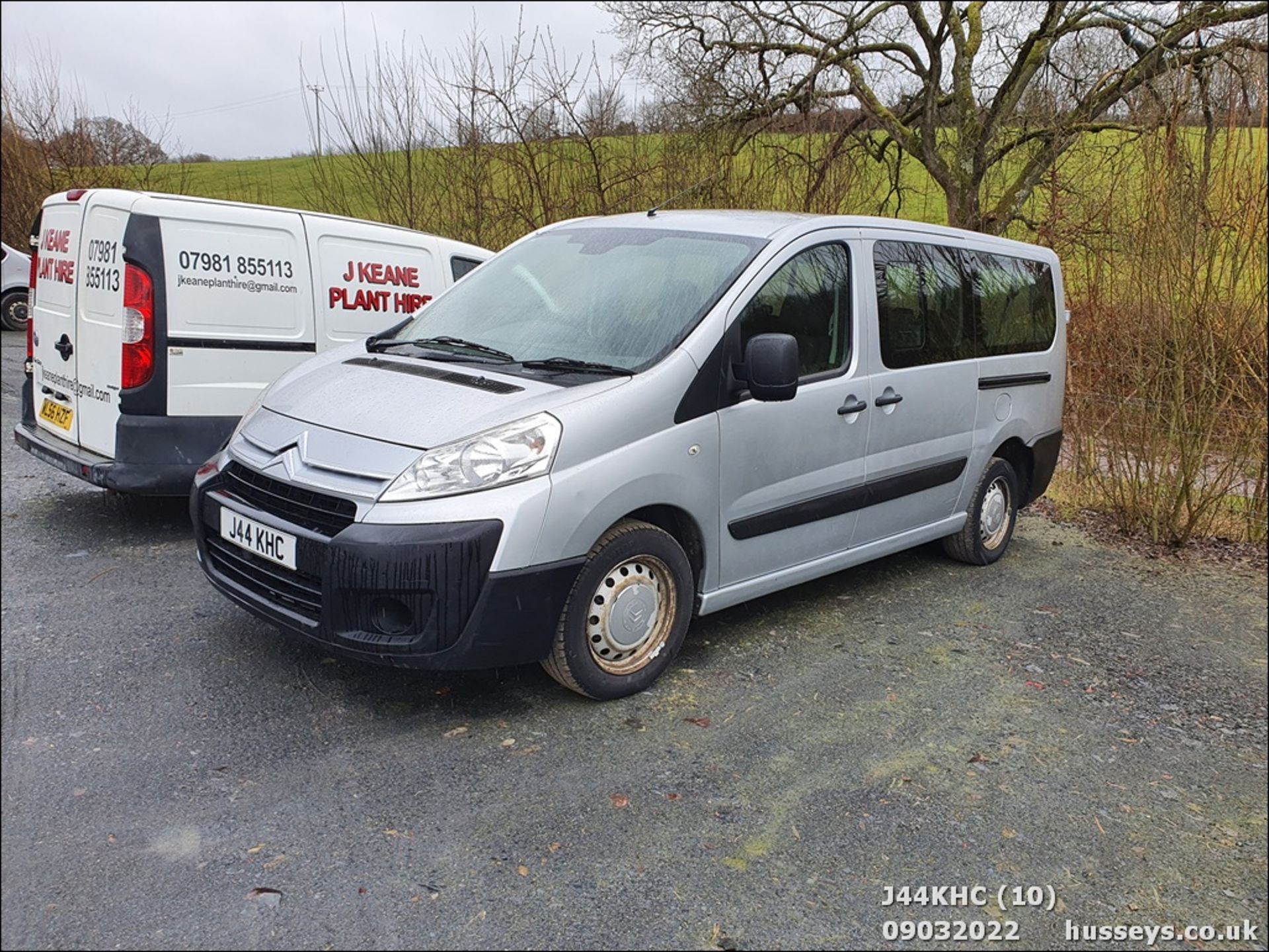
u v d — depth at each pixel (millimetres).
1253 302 6391
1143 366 6863
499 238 11344
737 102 13992
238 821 2791
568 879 2641
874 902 2664
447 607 3146
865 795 3186
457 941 2387
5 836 2654
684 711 3670
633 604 3658
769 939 2479
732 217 4586
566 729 3453
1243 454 6641
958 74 14656
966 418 5324
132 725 3279
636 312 3979
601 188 11266
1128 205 6820
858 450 4547
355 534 3131
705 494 3809
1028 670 4355
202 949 2297
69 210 5383
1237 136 6344
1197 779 3498
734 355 3895
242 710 3430
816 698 3877
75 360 5289
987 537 5871
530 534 3234
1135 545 6781
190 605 4367
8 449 7297
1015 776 3406
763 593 4246
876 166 12984
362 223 6020
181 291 5027
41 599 4352
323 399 3672
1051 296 6254
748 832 2924
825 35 14875
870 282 4637
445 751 3248
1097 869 2918
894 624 4797
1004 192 14453
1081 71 12945
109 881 2504
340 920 2426
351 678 3721
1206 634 5055
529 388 3521
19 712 3318
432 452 3236
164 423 5008
